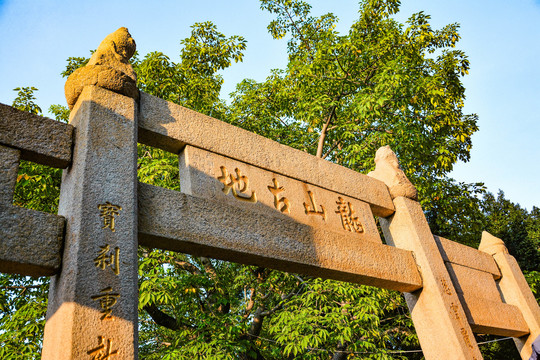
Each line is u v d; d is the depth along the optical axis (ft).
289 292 28.02
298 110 33.76
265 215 12.72
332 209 15.30
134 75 12.15
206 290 23.80
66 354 7.46
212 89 31.22
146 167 22.35
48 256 8.50
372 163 28.99
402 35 31.24
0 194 8.48
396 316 29.09
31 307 20.30
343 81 31.01
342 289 22.41
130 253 9.09
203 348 19.44
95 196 9.23
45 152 9.57
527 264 50.60
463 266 19.02
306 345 20.11
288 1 35.78
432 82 29.71
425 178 32.12
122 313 8.37
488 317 17.90
